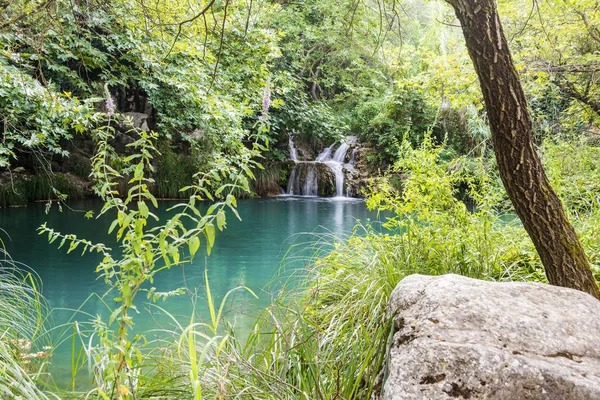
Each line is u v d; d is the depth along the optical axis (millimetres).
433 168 3613
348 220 10055
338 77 16359
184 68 6379
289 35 13648
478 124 12766
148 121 13516
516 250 3484
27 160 12500
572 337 1452
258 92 6812
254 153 1702
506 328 1455
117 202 1597
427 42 10891
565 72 6453
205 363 2150
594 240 3475
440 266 3141
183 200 13328
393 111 16000
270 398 1877
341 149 17484
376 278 2910
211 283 5105
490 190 3914
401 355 1407
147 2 4625
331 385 1973
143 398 1911
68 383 2672
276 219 10258
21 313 3238
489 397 1239
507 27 6477
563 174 5297
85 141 13305
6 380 1930
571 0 5527
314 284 3176
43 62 6766
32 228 8391
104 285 5004
